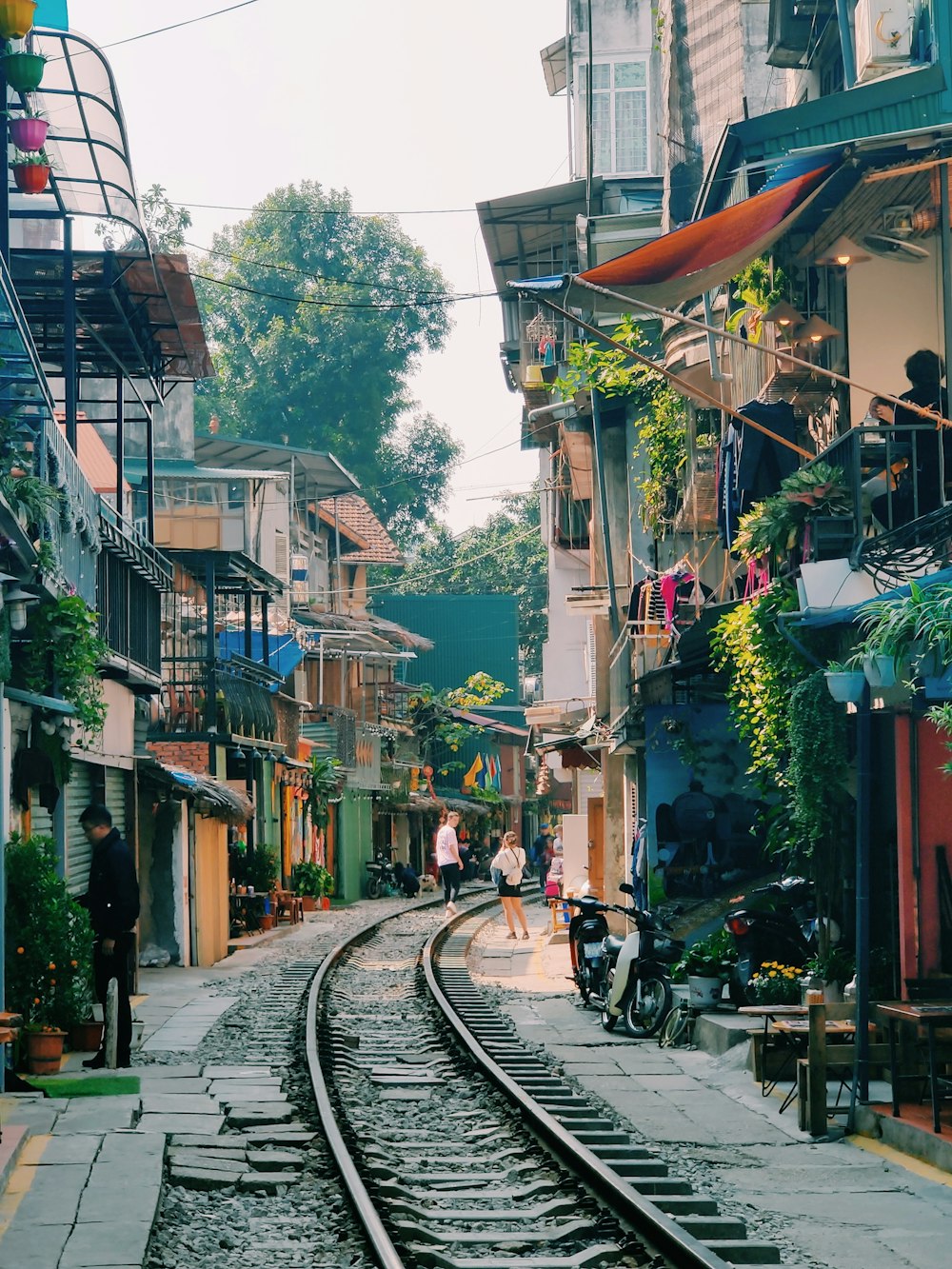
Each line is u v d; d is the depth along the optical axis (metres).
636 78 30.95
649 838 19.50
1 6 13.66
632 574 26.44
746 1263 7.30
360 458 62.78
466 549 71.06
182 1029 15.82
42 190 15.79
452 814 33.09
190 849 23.36
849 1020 11.54
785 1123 10.78
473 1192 8.84
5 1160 8.77
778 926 14.21
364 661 49.94
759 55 21.12
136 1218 7.81
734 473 15.39
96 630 16.61
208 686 27.77
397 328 63.41
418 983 20.98
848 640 11.95
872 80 13.55
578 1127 10.47
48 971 12.95
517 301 34.59
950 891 11.52
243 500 39.38
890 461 11.84
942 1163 9.09
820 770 12.37
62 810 15.95
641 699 19.86
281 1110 10.98
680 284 13.16
